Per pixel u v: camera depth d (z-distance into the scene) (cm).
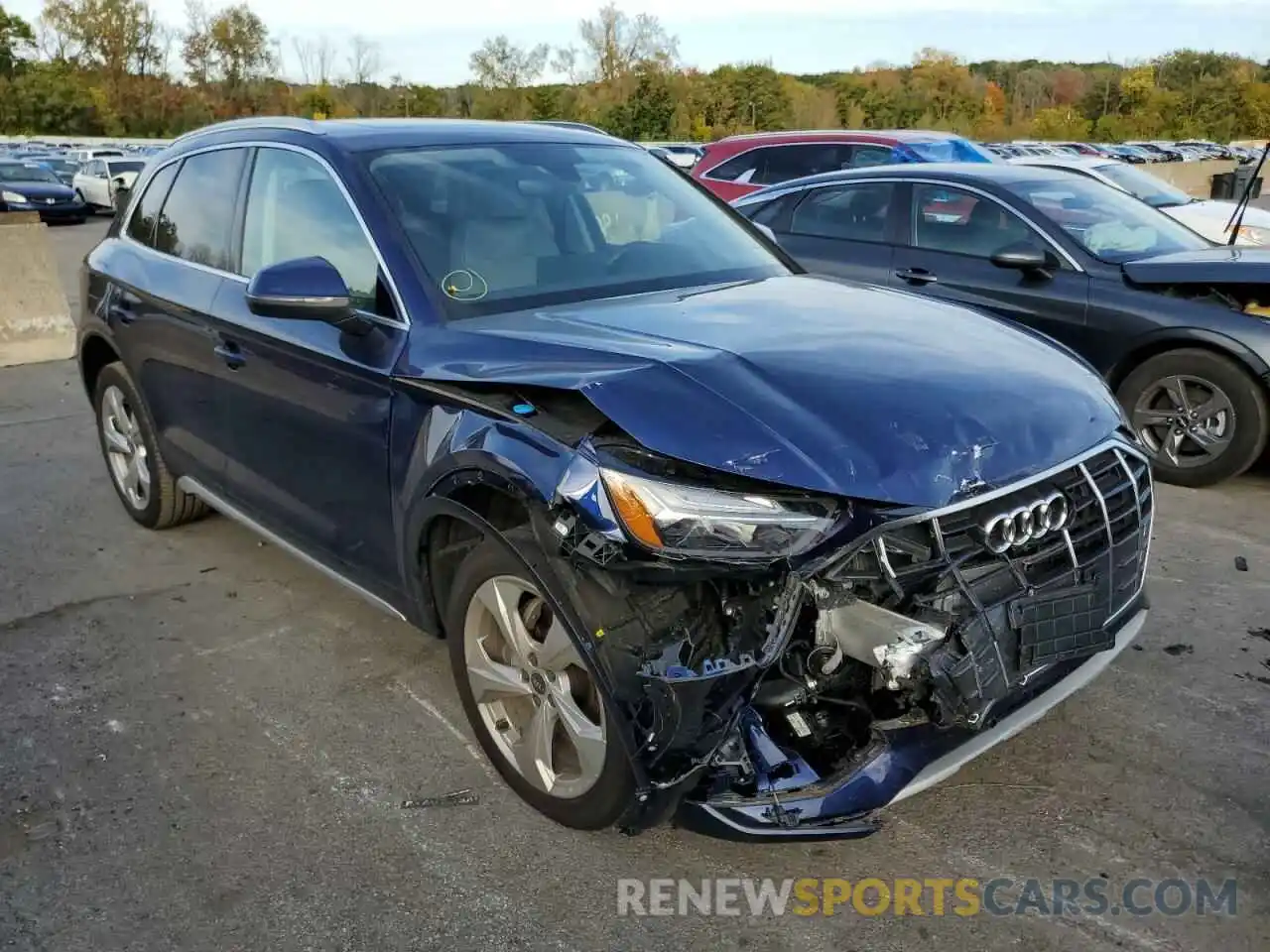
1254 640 389
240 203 407
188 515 505
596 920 259
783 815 244
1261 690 354
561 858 280
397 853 284
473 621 297
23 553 488
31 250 898
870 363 277
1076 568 269
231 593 443
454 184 363
